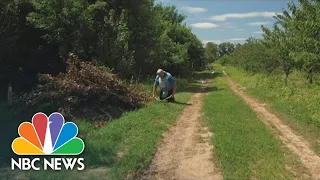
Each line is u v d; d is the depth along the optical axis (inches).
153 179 270.1
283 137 402.9
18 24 782.5
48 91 462.3
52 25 776.9
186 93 881.5
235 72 2086.6
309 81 788.6
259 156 322.0
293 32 746.2
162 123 457.1
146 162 301.9
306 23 492.1
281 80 954.1
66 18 791.1
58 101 455.2
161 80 666.2
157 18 1106.1
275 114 546.6
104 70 590.6
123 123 422.9
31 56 813.9
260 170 288.2
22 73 805.2
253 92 856.9
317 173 288.7
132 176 271.6
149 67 1101.7
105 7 941.2
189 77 1694.1
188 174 281.0
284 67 884.6
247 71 1624.0
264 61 1125.7
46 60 836.0
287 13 853.8
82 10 838.5
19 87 749.9
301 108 551.5
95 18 920.9
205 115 521.7
